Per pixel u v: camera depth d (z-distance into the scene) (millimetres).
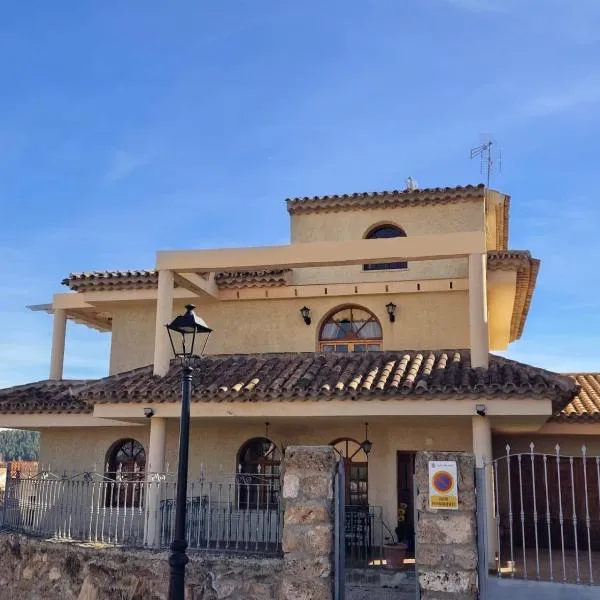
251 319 17891
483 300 13781
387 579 11422
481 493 8422
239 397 13484
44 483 13867
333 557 8727
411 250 14109
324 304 17500
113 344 18703
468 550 8133
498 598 8492
